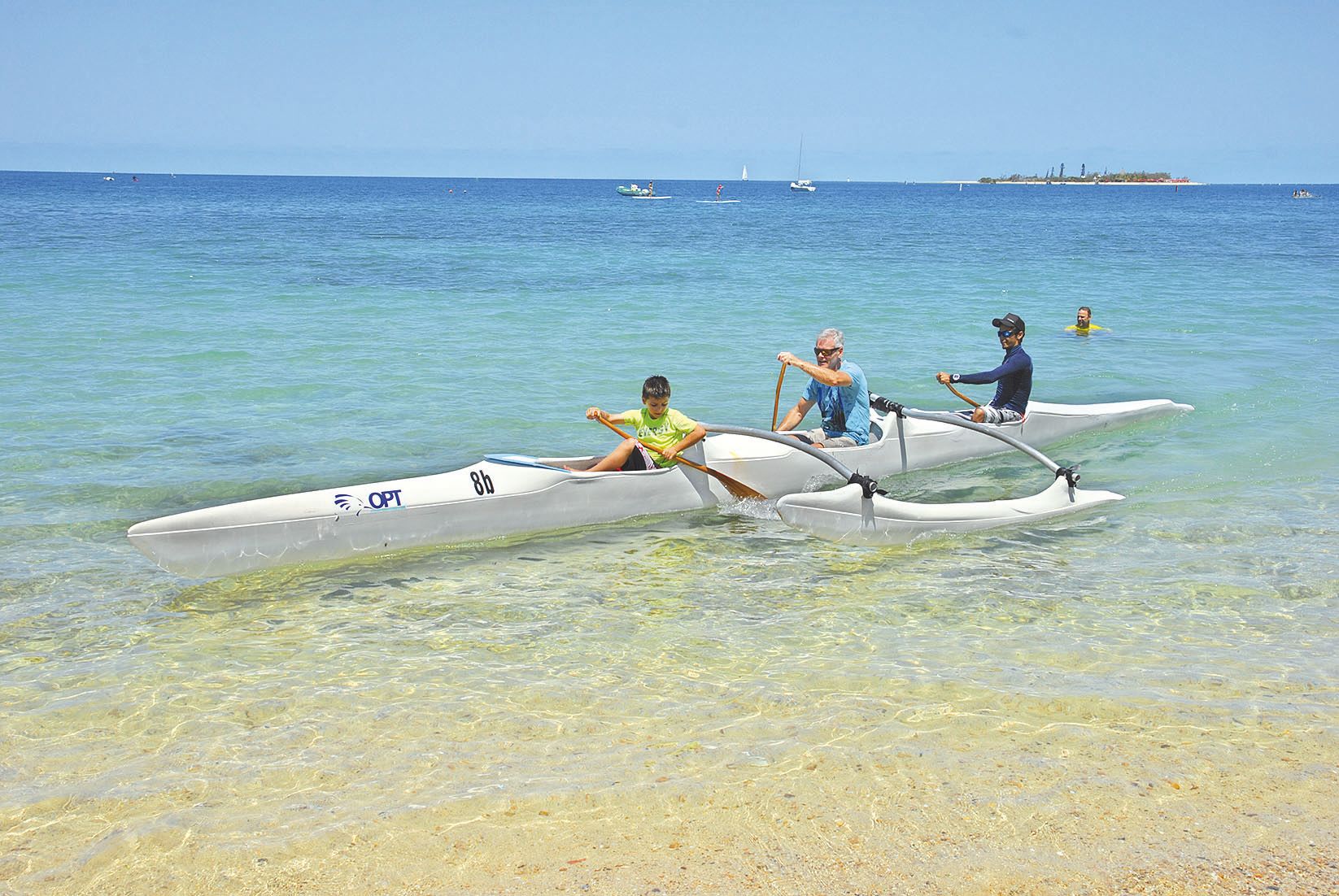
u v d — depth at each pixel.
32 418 9.19
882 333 14.98
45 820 3.47
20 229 37.84
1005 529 6.86
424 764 3.81
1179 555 6.24
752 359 12.66
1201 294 20.02
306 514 6.03
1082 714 4.19
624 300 18.58
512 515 6.65
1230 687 4.44
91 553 6.15
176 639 5.00
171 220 48.19
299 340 13.70
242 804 3.55
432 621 5.25
